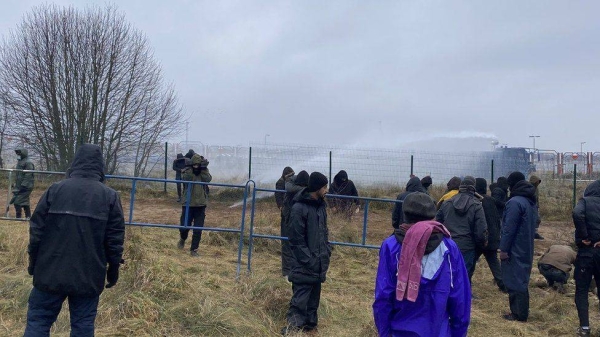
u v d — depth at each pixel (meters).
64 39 24.02
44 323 4.89
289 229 6.79
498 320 8.05
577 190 21.47
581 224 7.12
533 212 7.94
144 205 18.30
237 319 6.72
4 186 18.89
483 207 9.38
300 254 6.69
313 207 6.77
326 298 8.37
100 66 24.19
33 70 23.98
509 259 7.95
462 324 3.85
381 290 3.85
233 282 8.40
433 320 3.74
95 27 24.31
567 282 9.94
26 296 6.89
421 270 3.77
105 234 4.92
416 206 3.94
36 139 24.19
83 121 24.17
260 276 8.39
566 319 8.05
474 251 8.49
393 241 3.95
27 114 24.09
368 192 20.84
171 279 7.28
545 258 9.45
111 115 24.58
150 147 24.91
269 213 14.55
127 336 6.04
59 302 4.89
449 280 3.80
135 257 7.70
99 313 6.44
